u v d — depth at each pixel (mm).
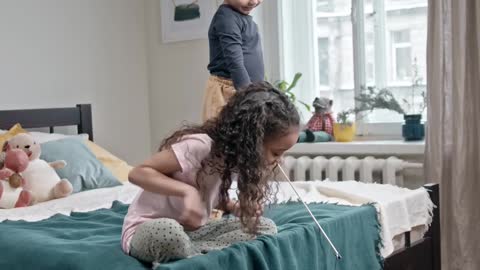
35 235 1665
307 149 3203
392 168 2912
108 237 1646
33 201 2438
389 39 3248
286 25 3543
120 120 3719
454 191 2686
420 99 3145
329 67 3461
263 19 3516
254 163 1417
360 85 3312
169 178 1440
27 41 3236
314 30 3492
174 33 3699
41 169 2531
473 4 2682
